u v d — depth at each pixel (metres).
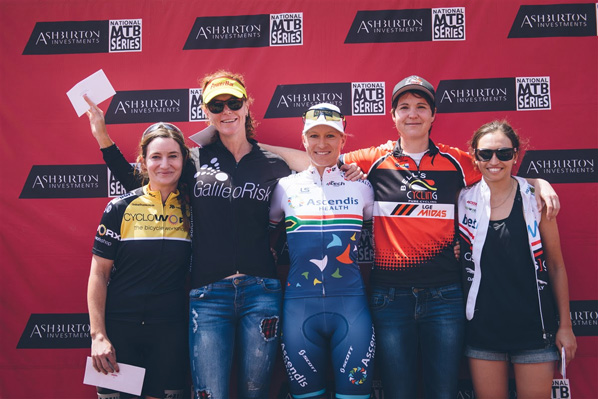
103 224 2.37
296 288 2.29
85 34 2.95
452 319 2.33
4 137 2.92
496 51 2.88
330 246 2.28
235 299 2.27
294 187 2.37
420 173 2.42
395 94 2.45
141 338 2.34
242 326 2.29
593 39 2.86
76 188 2.91
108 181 2.92
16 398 2.84
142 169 2.53
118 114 2.92
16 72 2.94
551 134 2.85
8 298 2.87
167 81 2.92
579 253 2.81
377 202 2.43
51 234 2.90
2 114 2.92
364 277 2.85
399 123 2.43
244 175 2.36
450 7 2.90
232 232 2.29
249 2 2.93
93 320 2.29
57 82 2.93
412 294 2.34
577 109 2.85
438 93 2.88
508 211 2.36
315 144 2.33
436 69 2.89
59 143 2.92
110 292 2.37
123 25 2.95
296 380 2.25
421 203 2.38
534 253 2.31
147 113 2.92
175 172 2.36
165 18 2.94
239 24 2.93
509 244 2.32
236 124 2.37
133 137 2.92
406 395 2.34
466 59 2.88
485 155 2.32
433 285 2.33
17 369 2.85
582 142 2.84
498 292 2.31
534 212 2.38
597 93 2.84
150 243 2.35
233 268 2.27
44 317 2.87
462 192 2.48
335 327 2.27
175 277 2.39
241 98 2.38
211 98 2.35
